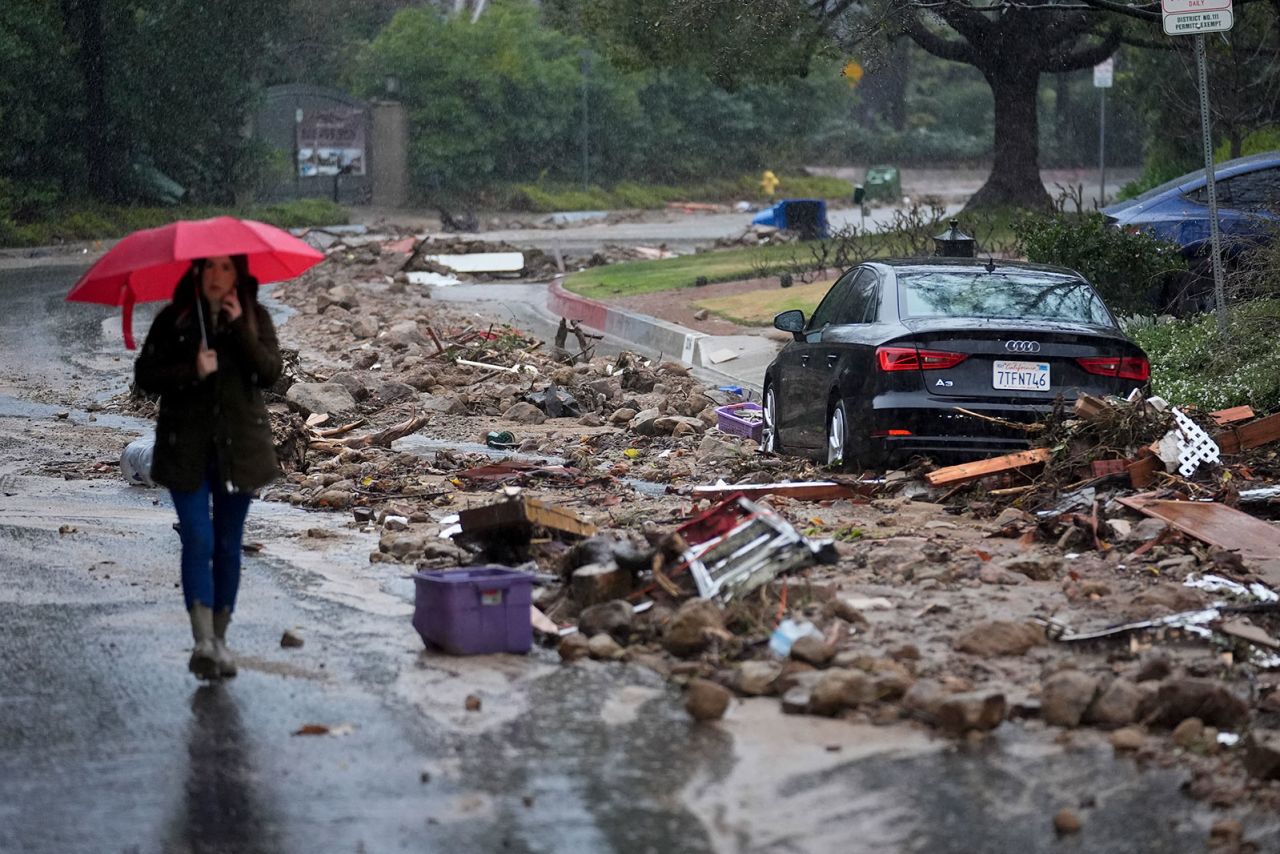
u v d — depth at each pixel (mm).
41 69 91125
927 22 71562
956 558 16516
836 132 170125
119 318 50562
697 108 147375
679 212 130625
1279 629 13914
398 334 42375
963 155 173500
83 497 22125
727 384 35656
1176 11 26516
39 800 10195
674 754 10984
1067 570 15961
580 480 22719
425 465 24359
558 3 63656
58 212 92688
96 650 13719
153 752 11102
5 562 17312
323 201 110438
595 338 40000
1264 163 37781
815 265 53906
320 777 10586
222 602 13094
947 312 21953
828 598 14430
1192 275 35844
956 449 20812
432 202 120312
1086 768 10734
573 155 135375
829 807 10000
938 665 12859
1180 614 13945
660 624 13898
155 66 99375
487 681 12766
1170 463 19266
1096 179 143250
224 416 12711
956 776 10555
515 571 14062
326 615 14984
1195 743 11078
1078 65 70062
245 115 106938
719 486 20312
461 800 10148
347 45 127000
